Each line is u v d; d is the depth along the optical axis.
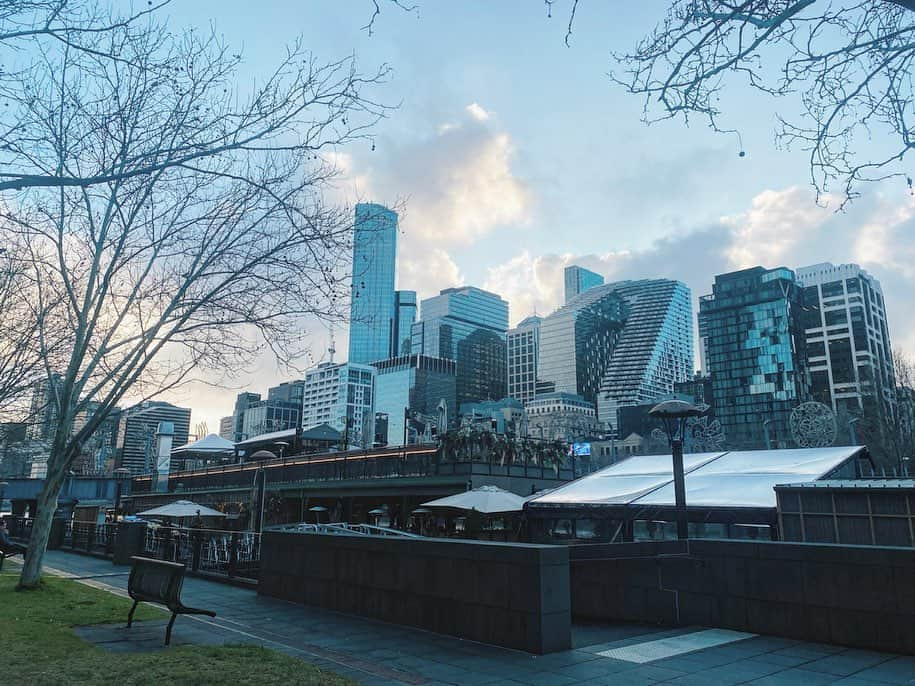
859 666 6.98
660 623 9.71
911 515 12.12
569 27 6.03
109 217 11.86
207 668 6.39
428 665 7.08
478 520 23.66
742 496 14.97
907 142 5.87
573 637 8.83
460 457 30.91
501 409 156.12
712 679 6.50
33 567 12.41
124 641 8.06
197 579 15.34
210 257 10.49
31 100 7.99
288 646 7.98
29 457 22.34
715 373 187.00
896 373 59.53
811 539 13.27
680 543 9.66
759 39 5.33
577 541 20.42
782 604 8.52
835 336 171.00
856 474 17.83
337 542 10.93
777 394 173.25
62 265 12.30
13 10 5.71
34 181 5.31
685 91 6.05
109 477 53.78
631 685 6.29
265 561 12.61
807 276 186.88
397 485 33.59
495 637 8.10
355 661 7.24
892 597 7.62
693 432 45.47
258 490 29.03
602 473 20.89
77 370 13.02
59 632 8.30
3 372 14.16
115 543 19.25
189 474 50.47
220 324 10.58
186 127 8.14
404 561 9.60
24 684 5.70
